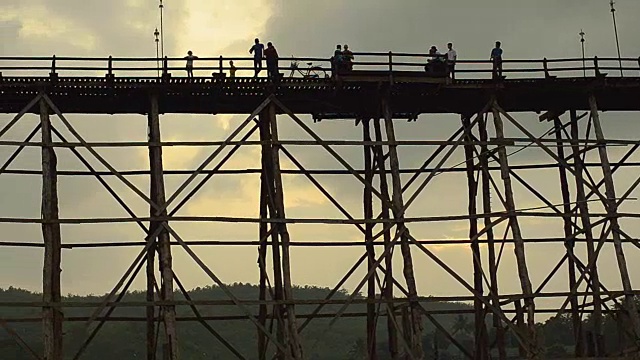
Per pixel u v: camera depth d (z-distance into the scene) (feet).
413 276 77.36
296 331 73.72
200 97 83.05
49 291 71.41
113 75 78.33
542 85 85.56
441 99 87.61
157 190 75.97
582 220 89.56
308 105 87.20
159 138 77.82
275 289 80.94
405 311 88.28
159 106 84.33
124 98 82.23
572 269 95.71
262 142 78.74
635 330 78.84
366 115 89.51
